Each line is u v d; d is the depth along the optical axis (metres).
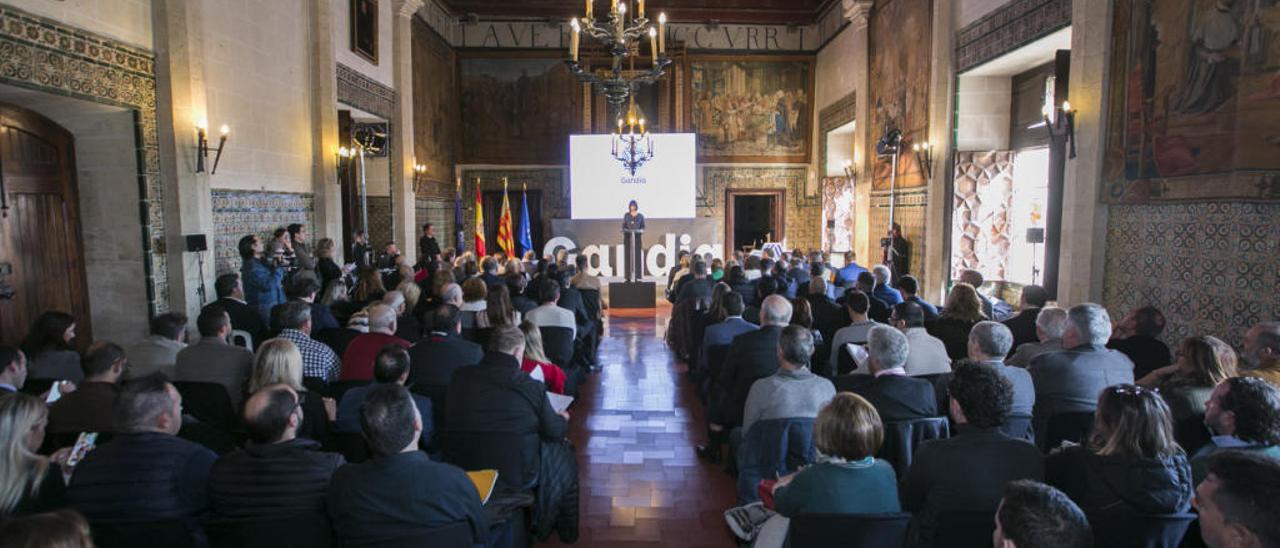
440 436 3.57
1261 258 5.28
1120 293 6.90
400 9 13.52
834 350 5.19
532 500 3.31
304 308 4.56
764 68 18.59
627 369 8.35
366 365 4.40
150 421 2.58
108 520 2.46
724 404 4.89
